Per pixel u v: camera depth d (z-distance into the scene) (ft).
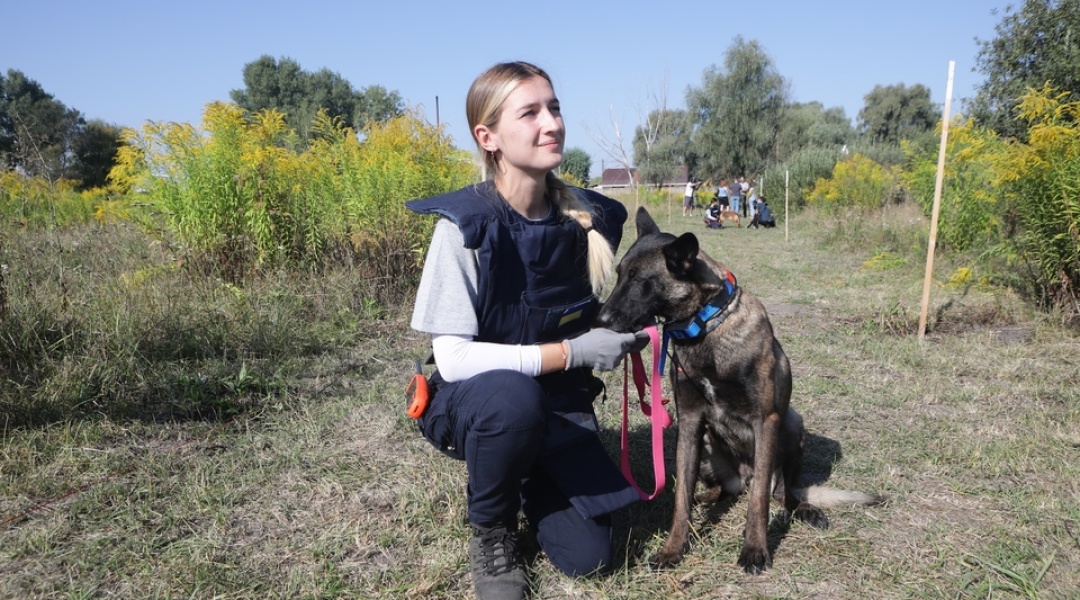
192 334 16.10
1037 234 20.74
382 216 22.35
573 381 8.13
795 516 9.36
